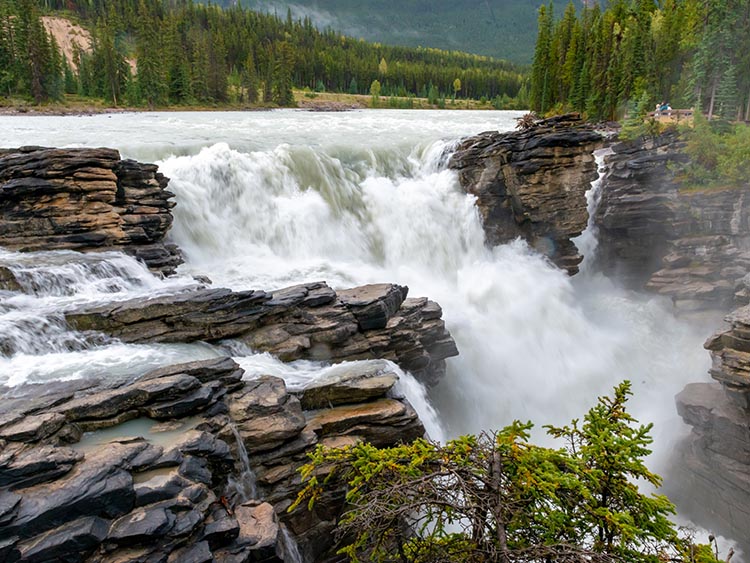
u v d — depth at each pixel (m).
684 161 34.47
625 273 36.47
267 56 156.25
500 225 35.06
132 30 159.88
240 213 30.50
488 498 6.57
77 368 14.21
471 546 6.63
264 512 10.49
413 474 7.15
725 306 30.23
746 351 19.00
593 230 37.97
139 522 8.66
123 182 24.48
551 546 6.17
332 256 31.77
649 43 65.62
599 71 70.31
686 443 21.70
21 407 10.98
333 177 34.03
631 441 7.27
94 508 8.59
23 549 7.89
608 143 42.66
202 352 15.98
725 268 30.41
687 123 38.12
